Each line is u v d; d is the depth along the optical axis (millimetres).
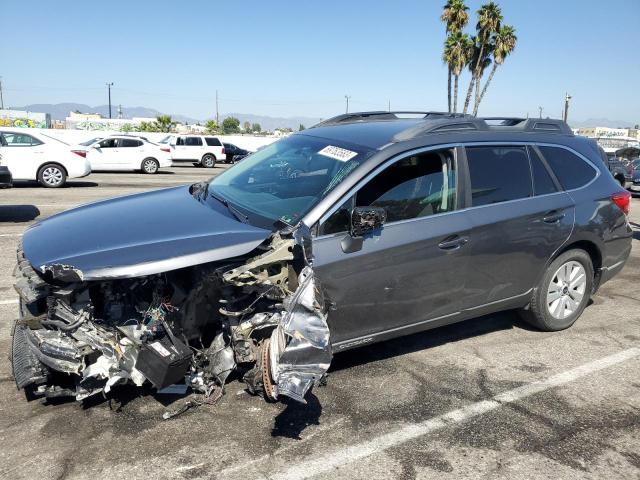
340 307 3609
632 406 3693
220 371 3453
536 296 4715
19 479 2775
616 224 5094
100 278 2969
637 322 5277
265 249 3297
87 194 13586
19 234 8422
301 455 3045
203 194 4383
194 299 3393
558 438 3293
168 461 2949
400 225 3783
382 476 2893
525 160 4570
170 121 59781
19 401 3482
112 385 3219
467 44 37750
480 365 4242
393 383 3902
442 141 4113
